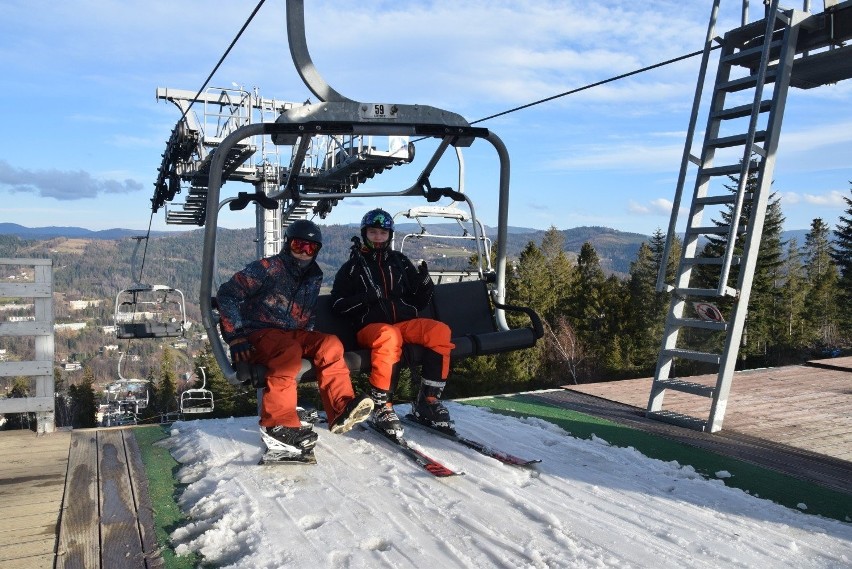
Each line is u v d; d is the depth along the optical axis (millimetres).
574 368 37094
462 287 4059
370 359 3490
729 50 4457
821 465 3438
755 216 4074
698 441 3912
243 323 3359
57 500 2834
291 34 3227
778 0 3928
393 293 3689
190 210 16625
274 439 3186
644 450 3713
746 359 40844
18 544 2371
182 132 12453
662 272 4562
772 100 4043
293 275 3424
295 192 3666
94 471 3262
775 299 42125
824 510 2801
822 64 4152
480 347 3717
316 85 3301
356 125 3311
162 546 2361
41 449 3680
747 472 3311
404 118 3406
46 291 4227
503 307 3980
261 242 14953
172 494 2928
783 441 3914
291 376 3186
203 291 3318
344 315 3650
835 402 4957
